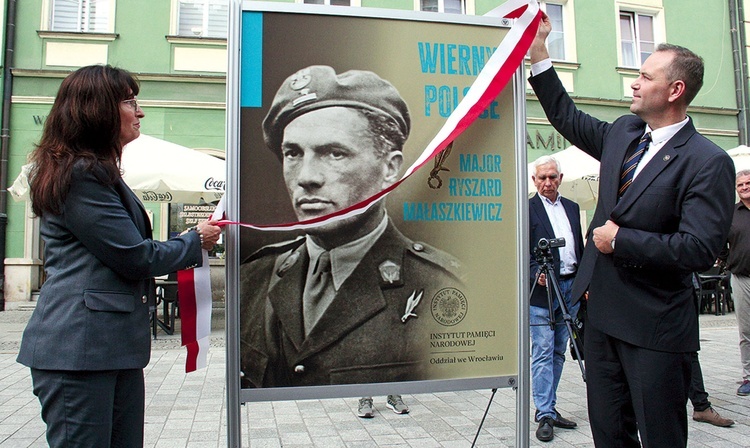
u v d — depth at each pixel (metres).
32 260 9.87
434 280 2.04
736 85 13.23
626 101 12.41
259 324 1.91
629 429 2.18
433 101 2.05
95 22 10.52
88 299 1.68
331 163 1.96
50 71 10.15
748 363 4.54
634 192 2.05
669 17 12.97
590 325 2.24
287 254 1.94
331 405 4.34
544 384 3.57
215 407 4.19
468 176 2.09
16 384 4.82
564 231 3.89
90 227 1.67
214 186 6.74
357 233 1.98
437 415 4.04
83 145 1.77
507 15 2.16
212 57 10.61
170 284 7.75
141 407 1.92
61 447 1.66
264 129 1.93
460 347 2.05
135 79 1.94
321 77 1.97
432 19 2.07
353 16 2.00
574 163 7.16
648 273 2.04
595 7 12.50
